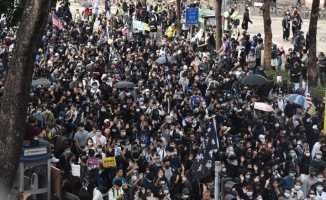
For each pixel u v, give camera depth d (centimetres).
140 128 5431
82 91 6325
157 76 6894
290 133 5731
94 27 11806
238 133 5781
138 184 4497
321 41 10962
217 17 9156
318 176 4859
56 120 5231
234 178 4678
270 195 4741
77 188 4328
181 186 4612
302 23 11556
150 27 10106
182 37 10106
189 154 4900
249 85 6850
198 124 5709
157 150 4997
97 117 5459
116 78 6856
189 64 8019
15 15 4947
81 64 7256
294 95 6462
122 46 8575
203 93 6944
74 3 14662
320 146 5428
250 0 13300
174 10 11638
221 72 7381
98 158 4591
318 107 6688
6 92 3372
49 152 4225
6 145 3362
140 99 6056
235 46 8775
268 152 5172
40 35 3353
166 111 6150
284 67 8762
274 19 12838
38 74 6875
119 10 12031
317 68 8188
